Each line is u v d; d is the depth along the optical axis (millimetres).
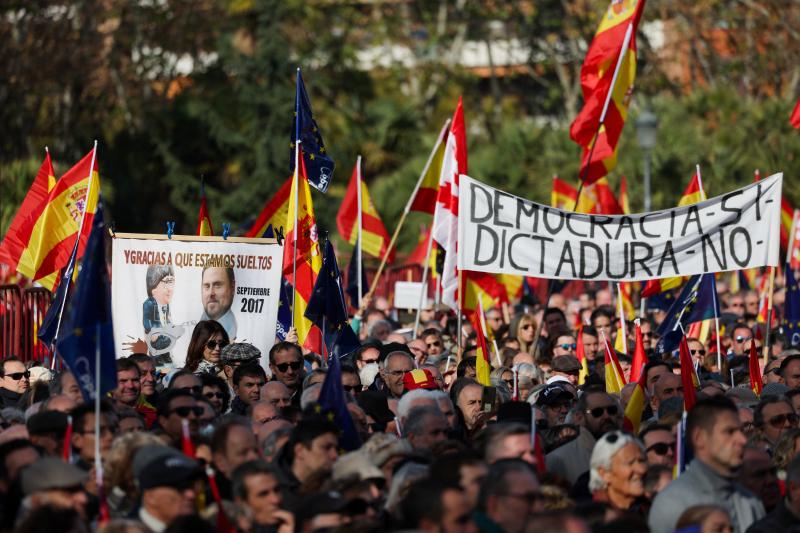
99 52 49594
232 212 54000
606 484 8742
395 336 16734
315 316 13625
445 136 18812
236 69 55719
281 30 56031
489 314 20188
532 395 13000
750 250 13938
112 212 51969
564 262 13984
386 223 44000
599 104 16656
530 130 44969
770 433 10820
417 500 6938
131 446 8352
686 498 8273
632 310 21734
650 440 9578
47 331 14375
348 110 57656
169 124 54469
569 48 60344
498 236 14000
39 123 51250
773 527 8328
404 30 64438
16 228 16484
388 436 9242
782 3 54031
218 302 14516
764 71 54562
